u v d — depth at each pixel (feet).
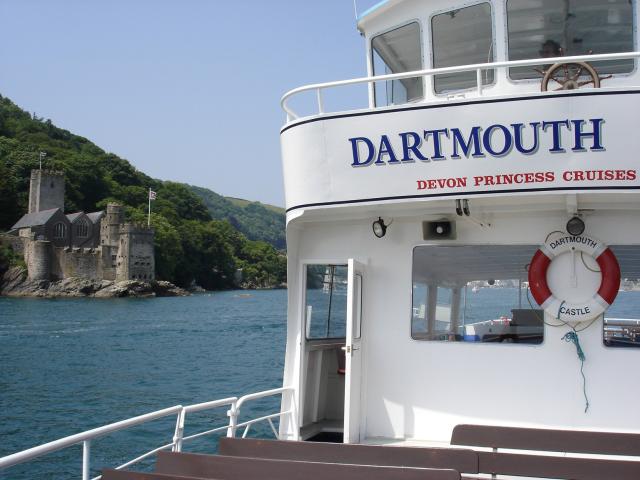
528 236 26.55
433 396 27.12
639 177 22.15
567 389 25.52
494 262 26.96
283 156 27.50
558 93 22.52
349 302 26.53
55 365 180.34
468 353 26.76
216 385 146.20
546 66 26.50
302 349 29.81
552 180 22.72
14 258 575.79
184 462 21.25
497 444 22.02
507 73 26.96
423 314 27.76
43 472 72.79
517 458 20.16
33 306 434.71
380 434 27.66
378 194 24.84
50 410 121.08
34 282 564.30
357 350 27.53
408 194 24.40
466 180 23.62
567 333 25.62
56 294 558.97
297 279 30.01
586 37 26.18
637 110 22.03
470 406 26.58
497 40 26.99
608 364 25.17
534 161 22.88
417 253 28.17
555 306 25.43
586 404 25.26
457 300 27.32
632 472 19.44
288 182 27.12
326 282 32.37
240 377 156.66
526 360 26.04
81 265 581.12
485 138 23.26
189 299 555.28
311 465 20.01
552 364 25.75
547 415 25.64
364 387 28.04
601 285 25.14
